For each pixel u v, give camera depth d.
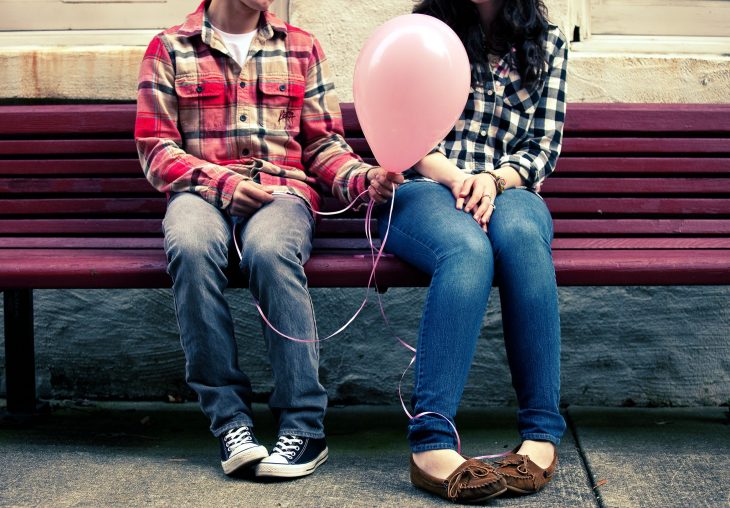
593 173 2.61
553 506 1.86
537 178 2.28
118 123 2.61
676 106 2.63
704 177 2.62
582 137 2.62
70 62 2.92
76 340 2.98
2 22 3.14
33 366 2.67
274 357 2.07
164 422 2.69
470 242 1.97
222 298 2.06
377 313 2.93
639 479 2.04
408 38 1.97
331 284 2.16
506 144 2.38
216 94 2.32
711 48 3.00
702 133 2.62
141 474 2.10
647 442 2.40
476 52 2.34
